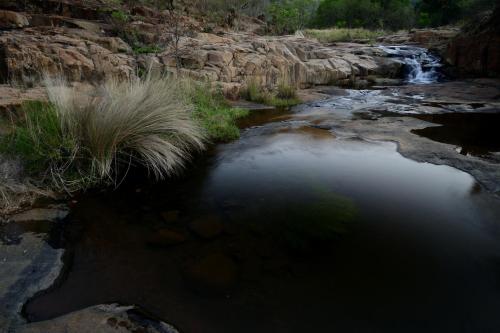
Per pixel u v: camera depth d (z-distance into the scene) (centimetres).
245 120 712
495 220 309
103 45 828
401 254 264
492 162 445
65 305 209
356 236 288
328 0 3481
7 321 193
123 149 436
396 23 3244
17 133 388
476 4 2141
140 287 227
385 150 504
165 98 495
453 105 845
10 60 603
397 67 1398
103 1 1238
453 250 267
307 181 400
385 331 195
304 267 250
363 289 228
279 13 2244
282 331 195
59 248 264
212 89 802
